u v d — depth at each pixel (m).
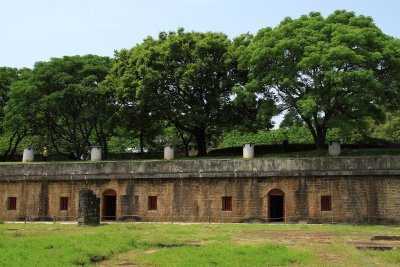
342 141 51.38
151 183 39.69
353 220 34.91
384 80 38.16
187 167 38.78
